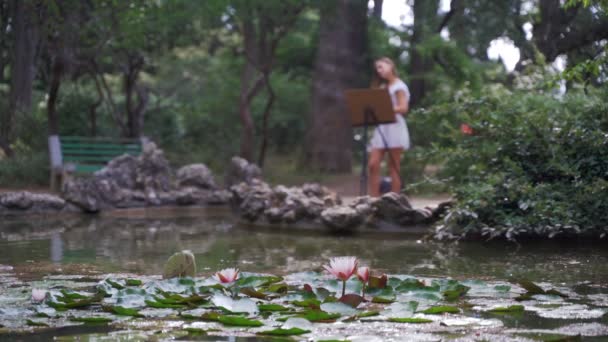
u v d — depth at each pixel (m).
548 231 6.12
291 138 24.53
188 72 22.72
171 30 14.18
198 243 6.27
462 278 4.29
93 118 15.25
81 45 13.15
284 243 6.28
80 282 4.11
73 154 11.77
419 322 2.96
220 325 2.90
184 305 3.31
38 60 12.79
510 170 6.48
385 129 8.55
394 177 8.59
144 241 6.45
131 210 10.07
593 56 8.51
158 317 3.08
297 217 7.56
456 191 6.88
